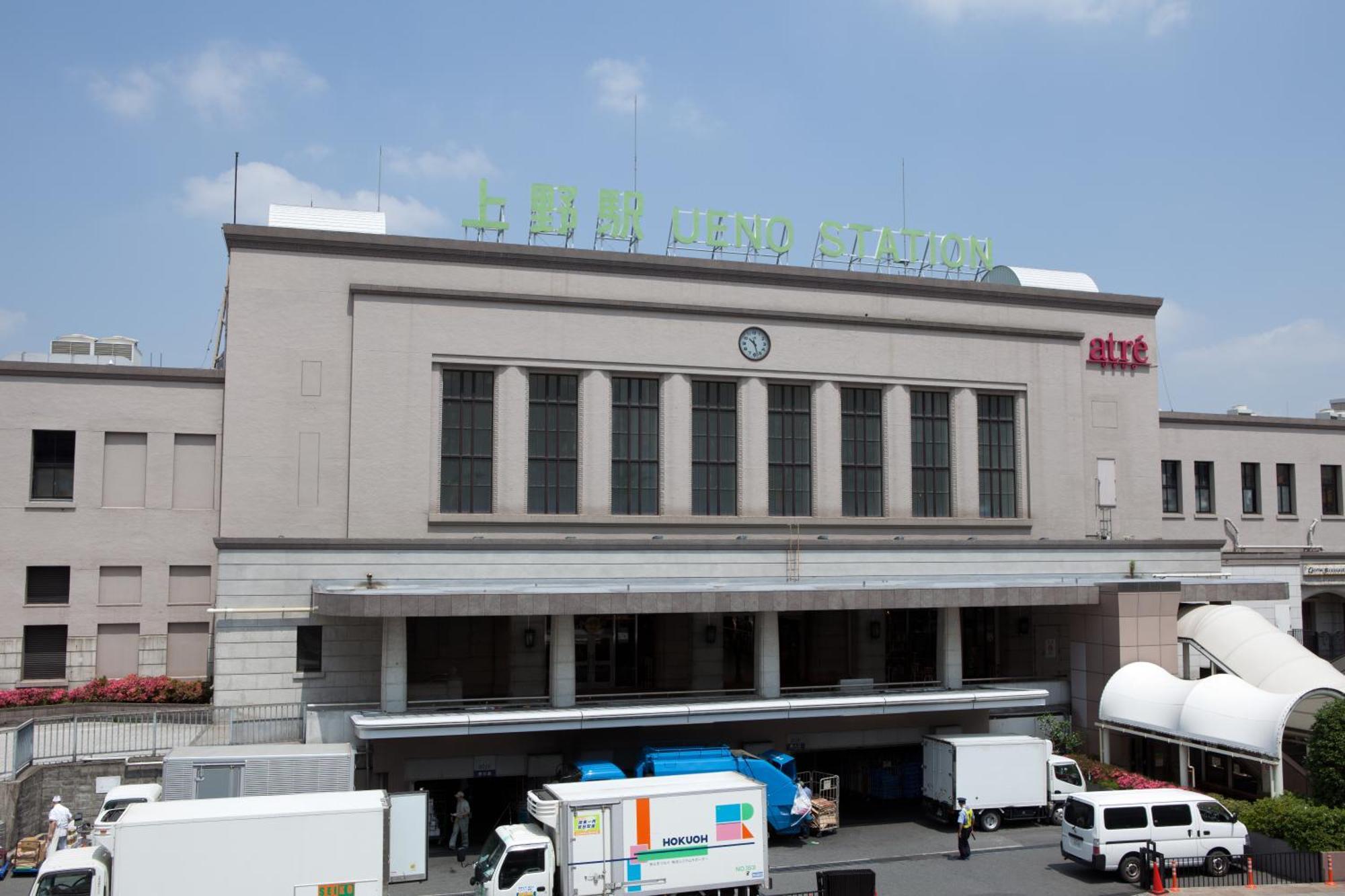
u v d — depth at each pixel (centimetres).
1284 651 4259
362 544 4119
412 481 4341
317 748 3428
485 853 2995
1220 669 4394
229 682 3947
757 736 4209
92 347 4875
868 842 3734
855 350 5016
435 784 3853
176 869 2641
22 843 3266
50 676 4406
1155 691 4159
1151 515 5544
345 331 4350
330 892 2716
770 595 4025
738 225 5075
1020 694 4353
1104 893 3145
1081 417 5428
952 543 4959
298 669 4022
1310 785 3644
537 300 4547
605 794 2959
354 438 4294
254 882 2680
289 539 4047
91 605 4434
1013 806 3872
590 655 4506
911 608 4278
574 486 4597
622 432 4681
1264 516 6450
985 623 5141
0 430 4391
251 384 4238
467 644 4334
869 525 4944
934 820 4047
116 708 4228
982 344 5259
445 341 4428
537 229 4775
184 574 4538
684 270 4788
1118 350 5566
